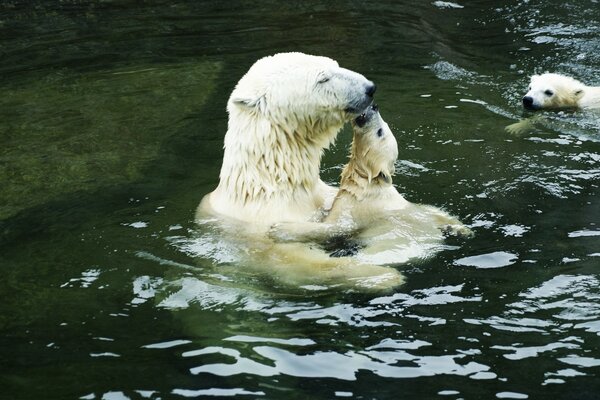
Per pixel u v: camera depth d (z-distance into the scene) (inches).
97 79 521.7
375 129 300.7
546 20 633.6
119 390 207.5
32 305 254.8
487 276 262.4
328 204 324.8
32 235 308.8
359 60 547.5
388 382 208.5
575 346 220.8
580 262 268.4
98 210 330.6
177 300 254.8
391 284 256.4
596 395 199.5
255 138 303.9
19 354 226.4
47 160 391.2
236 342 229.5
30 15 682.2
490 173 354.9
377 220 298.8
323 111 303.1
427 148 388.5
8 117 456.1
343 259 271.1
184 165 381.1
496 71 527.8
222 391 206.4
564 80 485.4
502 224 302.4
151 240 298.2
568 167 361.1
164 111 460.8
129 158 392.2
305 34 612.4
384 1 706.2
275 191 303.1
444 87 491.2
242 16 669.3
